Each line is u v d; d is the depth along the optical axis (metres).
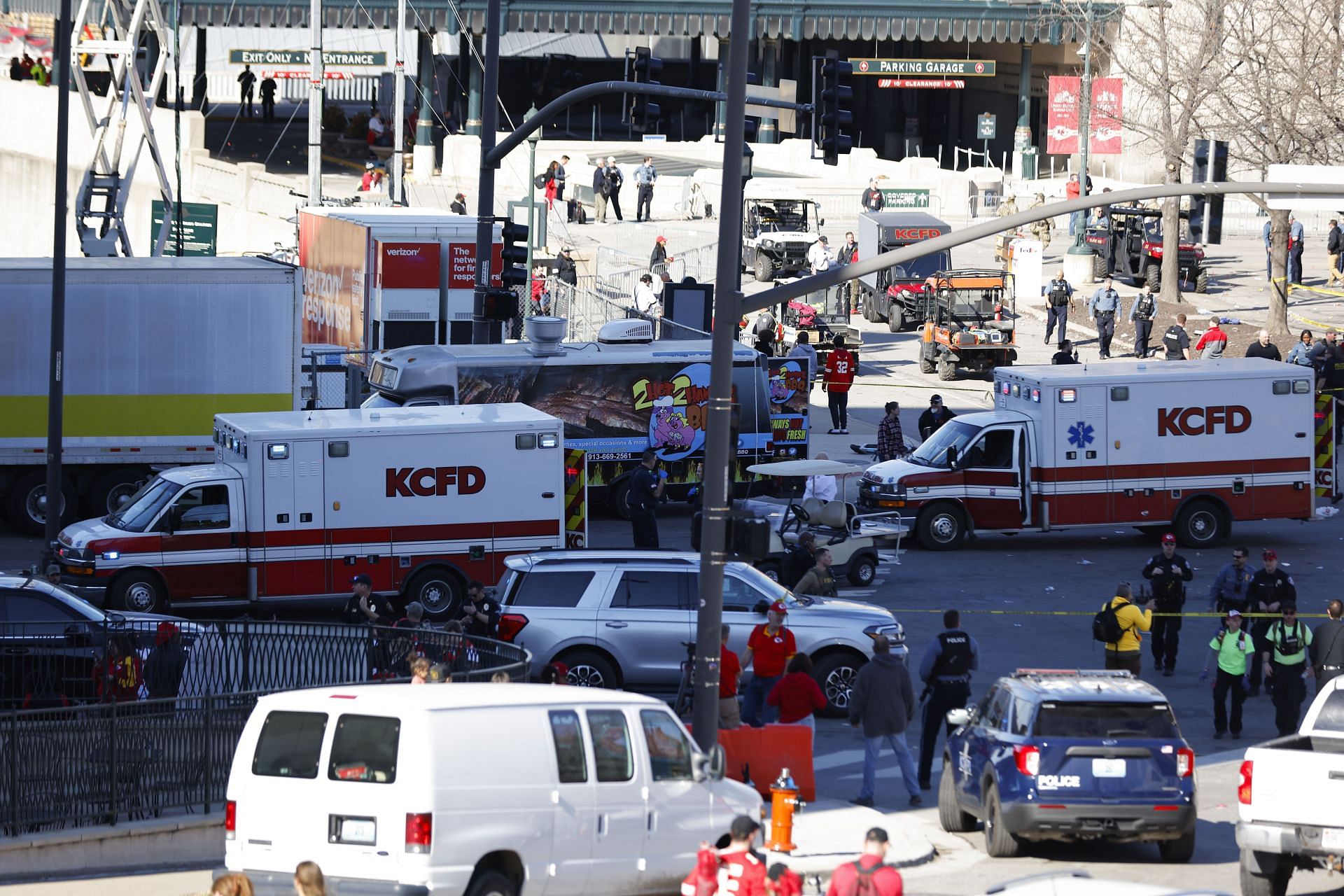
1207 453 128.50
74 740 65.94
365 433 105.06
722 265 69.75
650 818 56.00
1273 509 129.12
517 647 74.69
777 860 62.91
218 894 44.16
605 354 134.12
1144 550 131.00
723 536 69.19
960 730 71.00
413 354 133.62
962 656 78.81
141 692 77.19
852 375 166.50
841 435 165.75
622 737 55.94
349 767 52.09
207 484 103.56
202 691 77.75
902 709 74.94
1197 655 104.62
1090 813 63.22
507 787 52.97
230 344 127.62
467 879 52.06
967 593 116.00
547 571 88.88
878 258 71.62
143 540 102.31
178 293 126.25
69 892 60.50
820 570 99.44
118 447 126.50
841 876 48.25
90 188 194.50
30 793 65.12
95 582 101.69
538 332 132.62
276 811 52.44
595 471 134.62
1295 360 156.62
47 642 77.75
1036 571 123.12
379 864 51.44
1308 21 199.88
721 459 69.31
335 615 109.44
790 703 75.31
